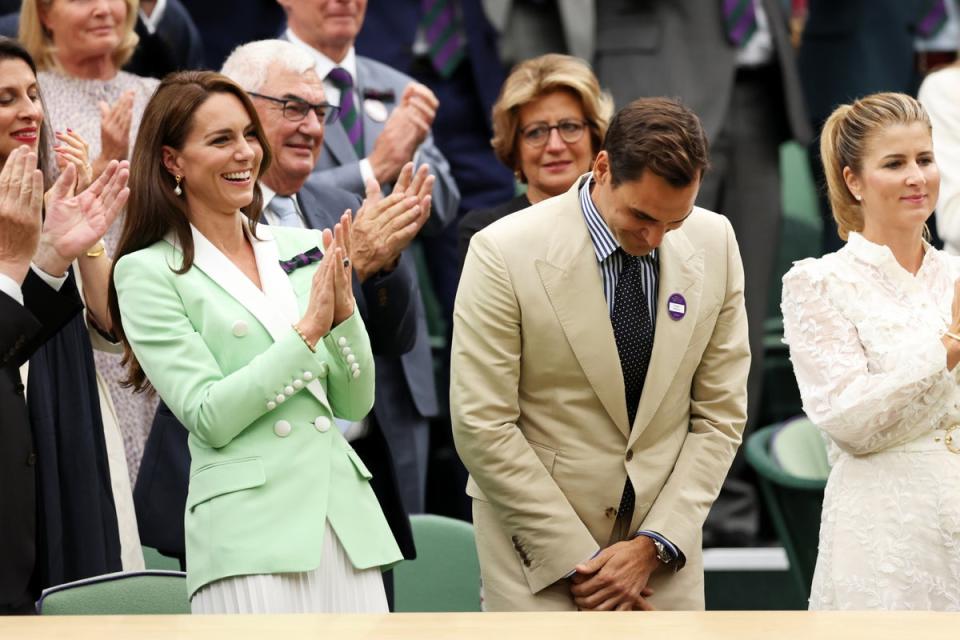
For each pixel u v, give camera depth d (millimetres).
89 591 13227
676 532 14664
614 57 23547
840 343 15094
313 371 13078
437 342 23953
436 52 23516
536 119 18062
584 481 14766
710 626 10773
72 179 14734
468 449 14742
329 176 19312
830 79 25781
